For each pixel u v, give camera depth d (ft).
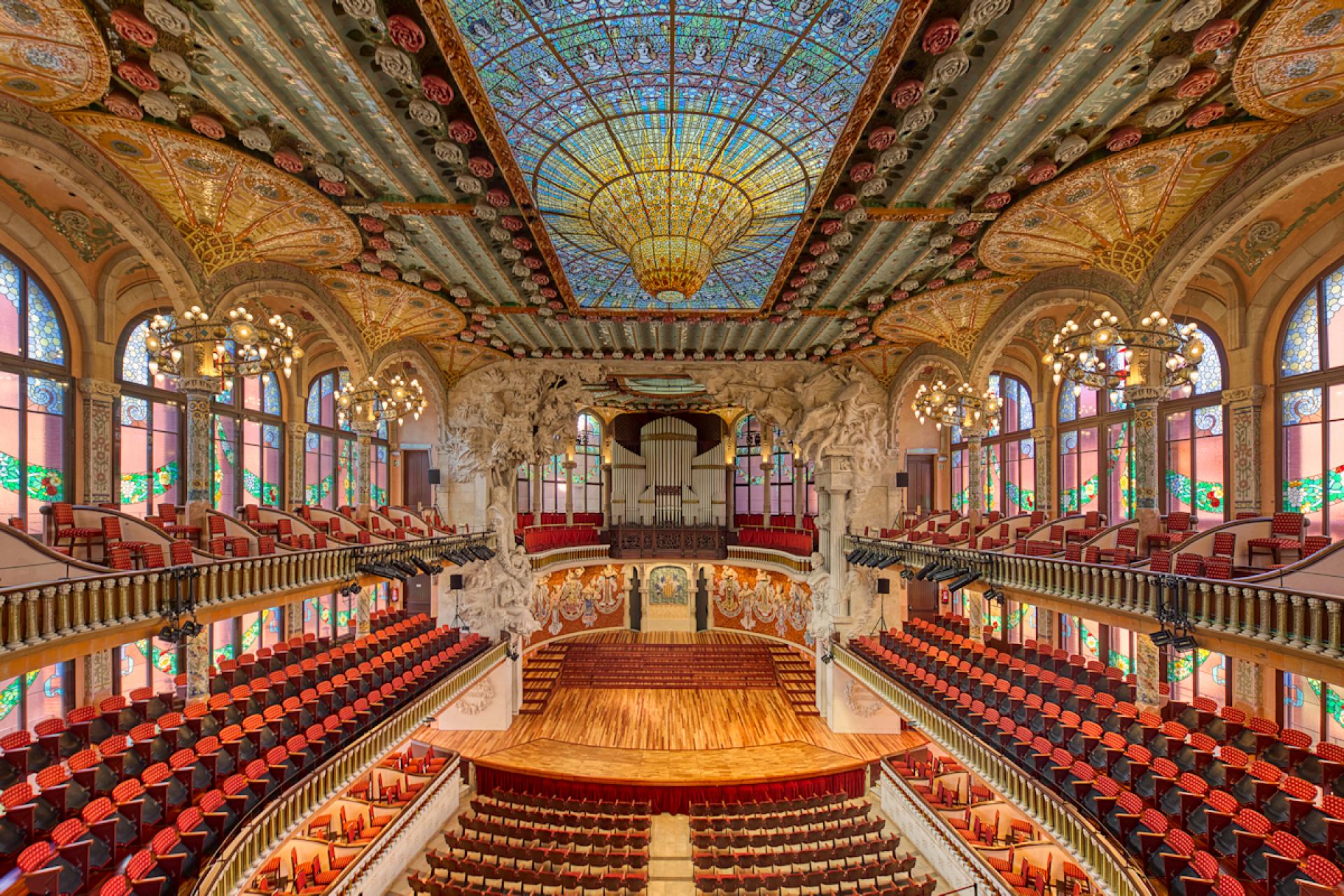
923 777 64.49
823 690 81.05
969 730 48.32
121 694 45.65
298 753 41.01
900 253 47.65
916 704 56.49
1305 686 41.83
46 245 40.42
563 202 42.16
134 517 36.37
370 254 47.21
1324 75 26.53
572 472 116.37
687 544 111.75
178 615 32.60
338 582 47.24
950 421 63.41
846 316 61.77
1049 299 48.47
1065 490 66.23
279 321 39.24
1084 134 31.63
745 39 28.12
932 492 91.15
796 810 62.80
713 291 58.08
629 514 120.37
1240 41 24.68
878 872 50.47
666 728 77.10
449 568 79.51
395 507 70.08
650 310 62.13
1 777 30.22
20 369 39.47
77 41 24.27
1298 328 42.65
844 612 80.79
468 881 50.01
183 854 29.32
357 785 61.26
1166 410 52.85
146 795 32.32
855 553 74.79
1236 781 33.73
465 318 63.31
